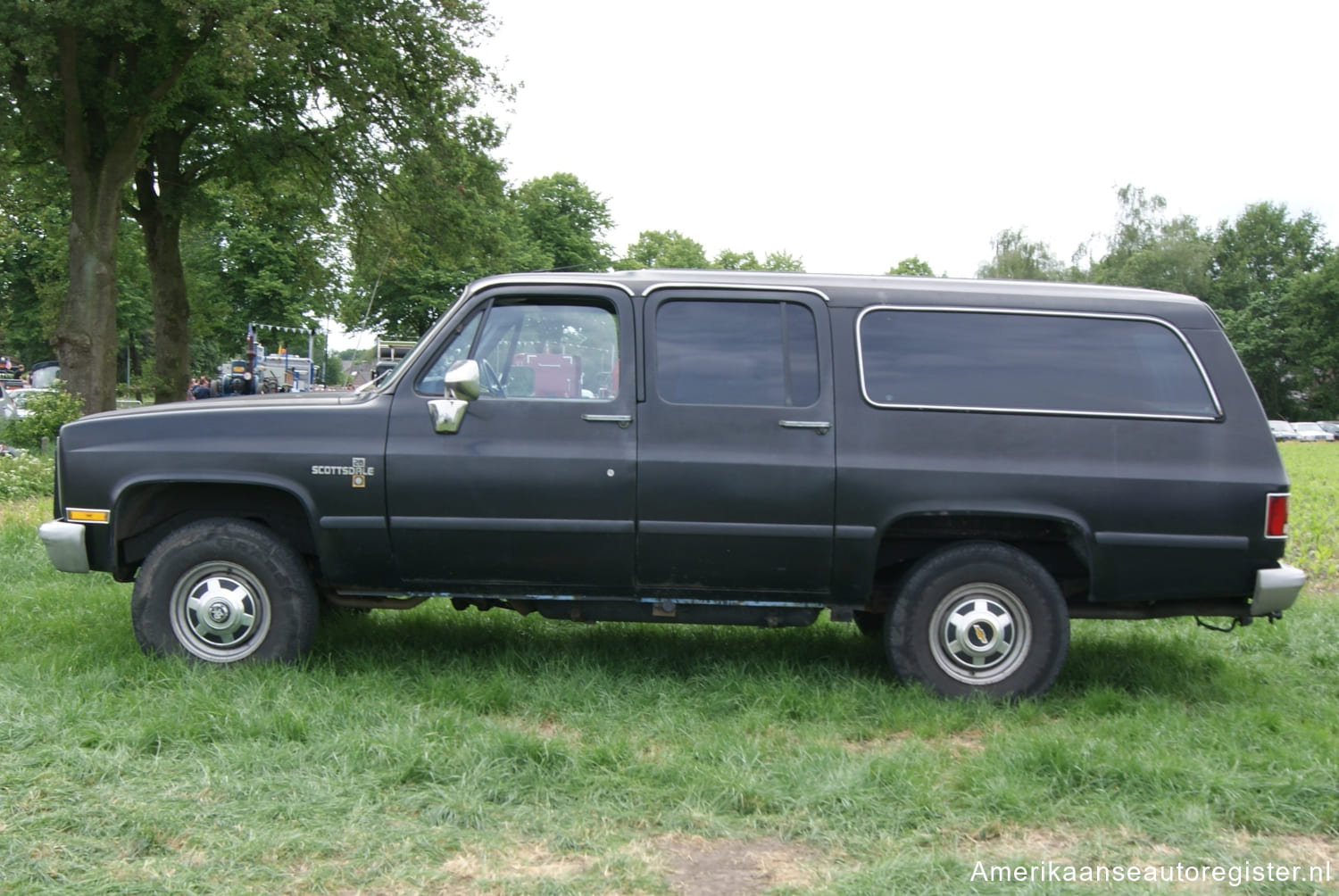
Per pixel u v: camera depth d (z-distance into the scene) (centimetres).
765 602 547
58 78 2280
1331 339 7775
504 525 532
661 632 663
